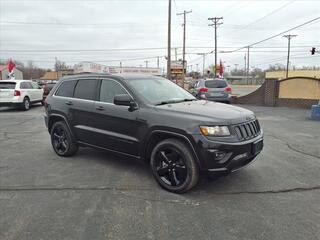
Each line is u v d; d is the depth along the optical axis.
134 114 4.17
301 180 4.22
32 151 6.04
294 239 2.71
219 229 2.89
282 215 3.17
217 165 3.47
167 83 5.17
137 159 4.29
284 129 8.67
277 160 5.24
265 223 3.00
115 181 4.21
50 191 3.86
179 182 3.73
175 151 3.72
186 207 3.38
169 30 28.53
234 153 3.47
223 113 3.77
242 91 43.62
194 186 3.75
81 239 2.73
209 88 14.06
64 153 5.50
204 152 3.46
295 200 3.55
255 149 3.82
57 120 5.72
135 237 2.77
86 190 3.89
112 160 5.29
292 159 5.32
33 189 3.93
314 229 2.88
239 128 3.64
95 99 4.88
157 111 3.96
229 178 4.30
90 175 4.48
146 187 3.99
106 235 2.80
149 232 2.85
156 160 3.97
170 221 3.06
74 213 3.24
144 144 4.08
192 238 2.74
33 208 3.37
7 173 4.60
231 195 3.71
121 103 4.18
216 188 3.93
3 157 5.57
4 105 14.15
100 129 4.73
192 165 3.59
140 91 4.39
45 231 2.87
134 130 4.20
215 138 3.46
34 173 4.60
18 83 14.52
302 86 15.70
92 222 3.04
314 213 3.21
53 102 5.64
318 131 8.30
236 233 2.82
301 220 3.06
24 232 2.86
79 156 5.59
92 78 5.06
